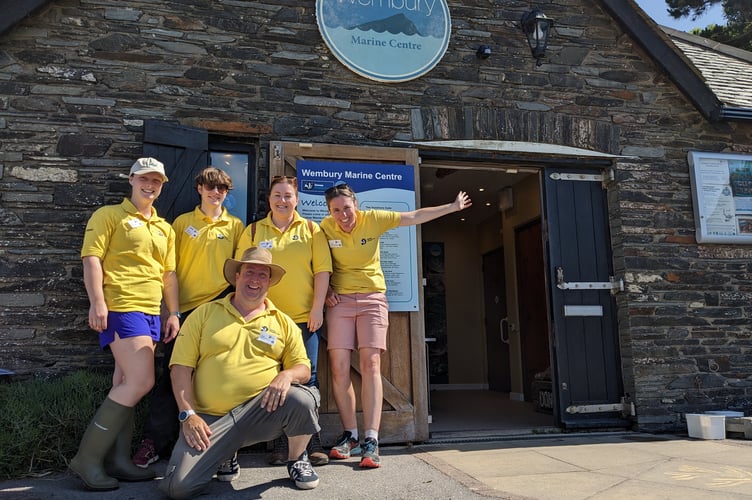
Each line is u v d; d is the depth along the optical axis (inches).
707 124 234.2
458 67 214.8
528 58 221.6
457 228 415.2
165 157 179.9
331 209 160.9
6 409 145.5
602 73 227.5
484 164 219.1
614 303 220.8
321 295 156.3
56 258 175.2
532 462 159.3
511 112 215.5
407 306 192.4
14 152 177.5
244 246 157.0
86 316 174.6
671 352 214.4
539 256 306.0
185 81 191.0
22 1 177.3
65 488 131.5
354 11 206.5
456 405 302.5
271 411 127.4
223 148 195.0
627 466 154.0
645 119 228.5
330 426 180.1
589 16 229.9
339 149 195.5
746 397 217.3
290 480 138.2
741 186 229.8
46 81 182.2
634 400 210.4
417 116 207.5
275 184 159.8
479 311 408.5
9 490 129.3
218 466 125.4
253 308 136.6
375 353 159.0
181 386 126.2
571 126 220.2
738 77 264.2
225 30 196.5
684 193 226.8
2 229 173.6
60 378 165.2
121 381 139.6
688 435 200.7
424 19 212.4
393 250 194.4
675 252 221.8
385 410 185.6
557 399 212.7
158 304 140.9
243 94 194.7
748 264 227.1
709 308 220.2
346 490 130.3
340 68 203.9
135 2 191.0
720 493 127.1
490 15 221.0
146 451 147.2
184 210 179.2
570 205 223.1
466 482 136.9
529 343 318.3
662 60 226.2
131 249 137.4
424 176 306.8
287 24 201.8
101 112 184.2
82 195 179.3
